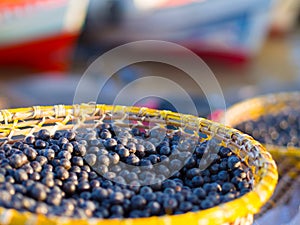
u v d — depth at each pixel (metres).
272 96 1.50
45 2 3.10
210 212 0.81
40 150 0.95
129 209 0.86
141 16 3.90
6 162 0.91
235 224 0.83
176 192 0.89
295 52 4.95
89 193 0.88
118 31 3.95
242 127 1.34
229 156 0.97
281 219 1.12
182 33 3.93
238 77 3.76
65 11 3.20
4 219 0.77
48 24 3.19
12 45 3.19
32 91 2.56
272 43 5.34
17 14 3.08
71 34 3.35
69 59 3.54
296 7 5.66
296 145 1.30
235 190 0.90
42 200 0.84
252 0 3.79
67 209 0.81
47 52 3.36
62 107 1.03
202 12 3.85
